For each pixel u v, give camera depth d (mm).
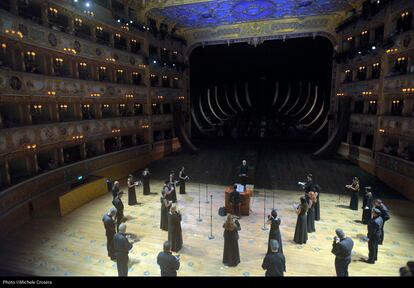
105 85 18828
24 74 12914
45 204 13945
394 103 17766
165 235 10953
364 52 19469
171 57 27266
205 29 27578
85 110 18172
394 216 12664
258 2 19953
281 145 28141
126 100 21047
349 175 18969
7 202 11453
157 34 24219
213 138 31719
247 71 33188
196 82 34562
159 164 22922
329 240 10445
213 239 10617
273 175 19234
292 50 30469
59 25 16062
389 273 8305
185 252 9664
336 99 24984
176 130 26438
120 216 11625
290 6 20953
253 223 11984
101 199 15180
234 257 8695
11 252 9695
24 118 13547
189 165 22219
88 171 17250
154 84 25594
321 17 23906
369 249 8875
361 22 20734
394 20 17047
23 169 13938
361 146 20875
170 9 21594
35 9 14906
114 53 19438
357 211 13242
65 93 15586
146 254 9539
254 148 26953
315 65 30344
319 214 12164
